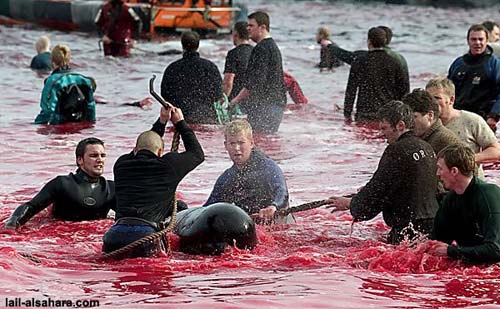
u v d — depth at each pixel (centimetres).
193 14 9081
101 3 9288
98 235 2725
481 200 2294
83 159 2883
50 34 9425
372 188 2555
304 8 13575
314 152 4138
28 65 7194
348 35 10088
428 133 2653
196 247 2488
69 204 2852
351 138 4488
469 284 2192
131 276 2266
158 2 9062
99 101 5534
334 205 2677
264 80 4506
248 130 2772
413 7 13738
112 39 7775
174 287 2170
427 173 2533
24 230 2767
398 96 4875
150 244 2427
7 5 10125
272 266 2380
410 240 2528
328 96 5934
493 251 2258
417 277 2255
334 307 2020
